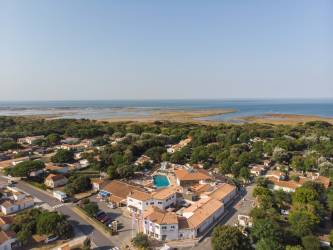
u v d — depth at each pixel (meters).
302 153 166.38
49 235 74.06
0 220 79.25
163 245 71.94
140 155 168.38
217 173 131.38
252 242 69.94
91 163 143.62
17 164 128.12
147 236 74.00
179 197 101.81
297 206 84.31
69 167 139.12
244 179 120.69
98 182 113.12
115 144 183.25
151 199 91.75
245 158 139.25
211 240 69.00
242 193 109.12
